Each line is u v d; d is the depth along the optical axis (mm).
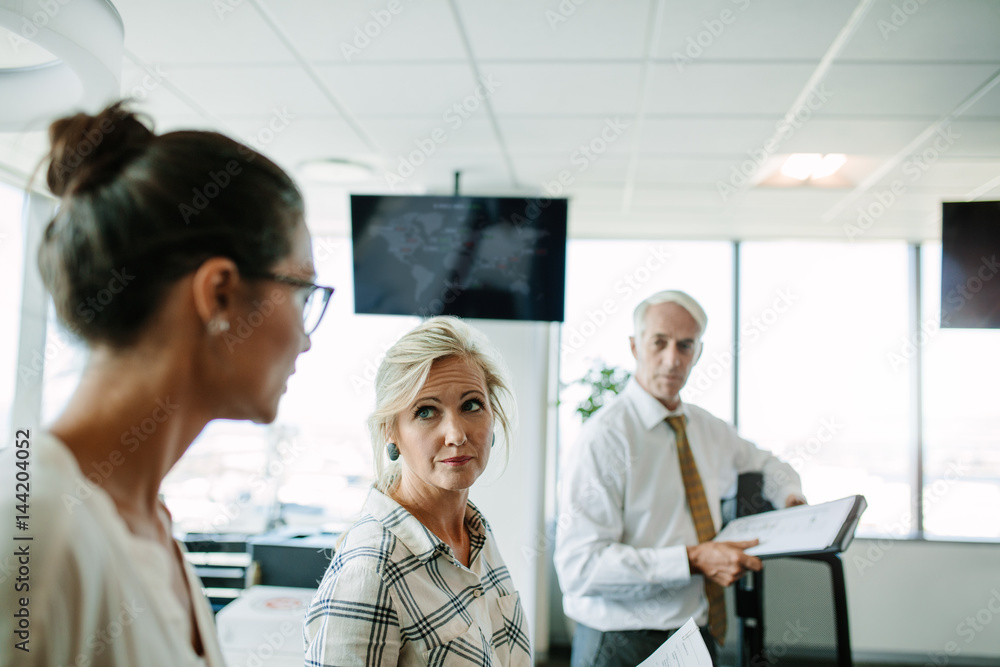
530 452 3938
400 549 991
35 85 1512
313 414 4648
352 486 4555
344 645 896
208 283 472
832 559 1780
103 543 413
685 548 1708
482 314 3355
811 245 5082
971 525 4727
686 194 4055
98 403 449
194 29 2273
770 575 1827
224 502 4184
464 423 1069
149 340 463
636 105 2859
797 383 4973
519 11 2150
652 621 1803
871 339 4980
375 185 4082
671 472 1967
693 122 3018
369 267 3371
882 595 4559
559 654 4387
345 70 2578
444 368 1098
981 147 3180
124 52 2436
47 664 375
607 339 4871
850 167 3533
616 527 1915
